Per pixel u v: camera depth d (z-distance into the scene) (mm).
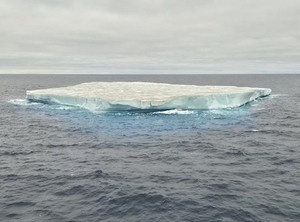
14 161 16609
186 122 28172
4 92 64625
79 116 31906
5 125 27641
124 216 10250
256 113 33500
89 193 12086
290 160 16484
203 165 15750
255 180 13438
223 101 34969
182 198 11531
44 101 41625
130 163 16219
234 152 18234
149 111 32625
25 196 11852
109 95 35750
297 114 33250
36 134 23875
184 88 43938
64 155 17875
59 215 10328
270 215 10211
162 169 15148
